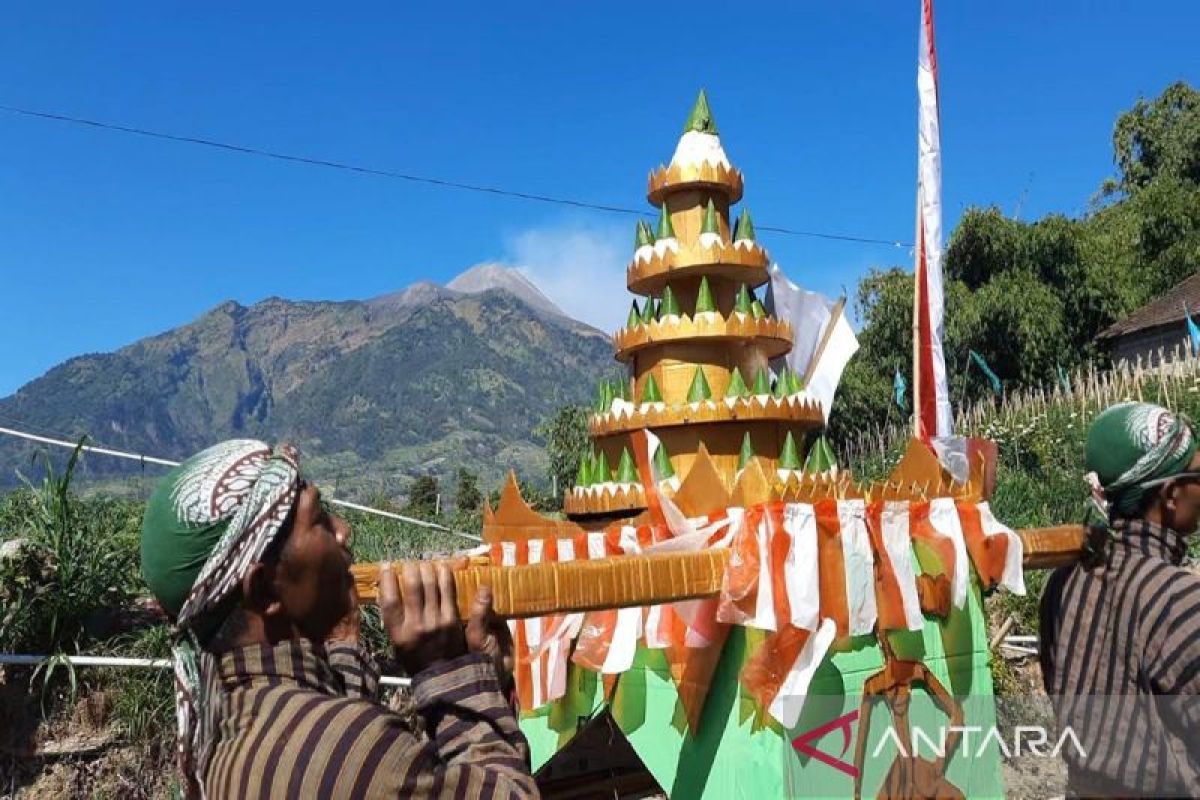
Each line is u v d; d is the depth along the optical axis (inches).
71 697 235.6
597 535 153.9
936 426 201.2
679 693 141.5
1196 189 1219.2
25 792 225.8
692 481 139.4
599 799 196.5
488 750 74.3
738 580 122.3
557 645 159.8
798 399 170.1
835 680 130.6
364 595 118.0
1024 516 438.0
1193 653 97.9
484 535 176.4
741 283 187.2
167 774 238.5
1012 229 1022.4
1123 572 106.1
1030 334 945.5
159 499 74.0
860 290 1083.9
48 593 237.9
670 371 177.3
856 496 143.1
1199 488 108.1
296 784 66.6
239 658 72.1
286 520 73.4
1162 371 741.3
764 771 126.6
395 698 270.1
